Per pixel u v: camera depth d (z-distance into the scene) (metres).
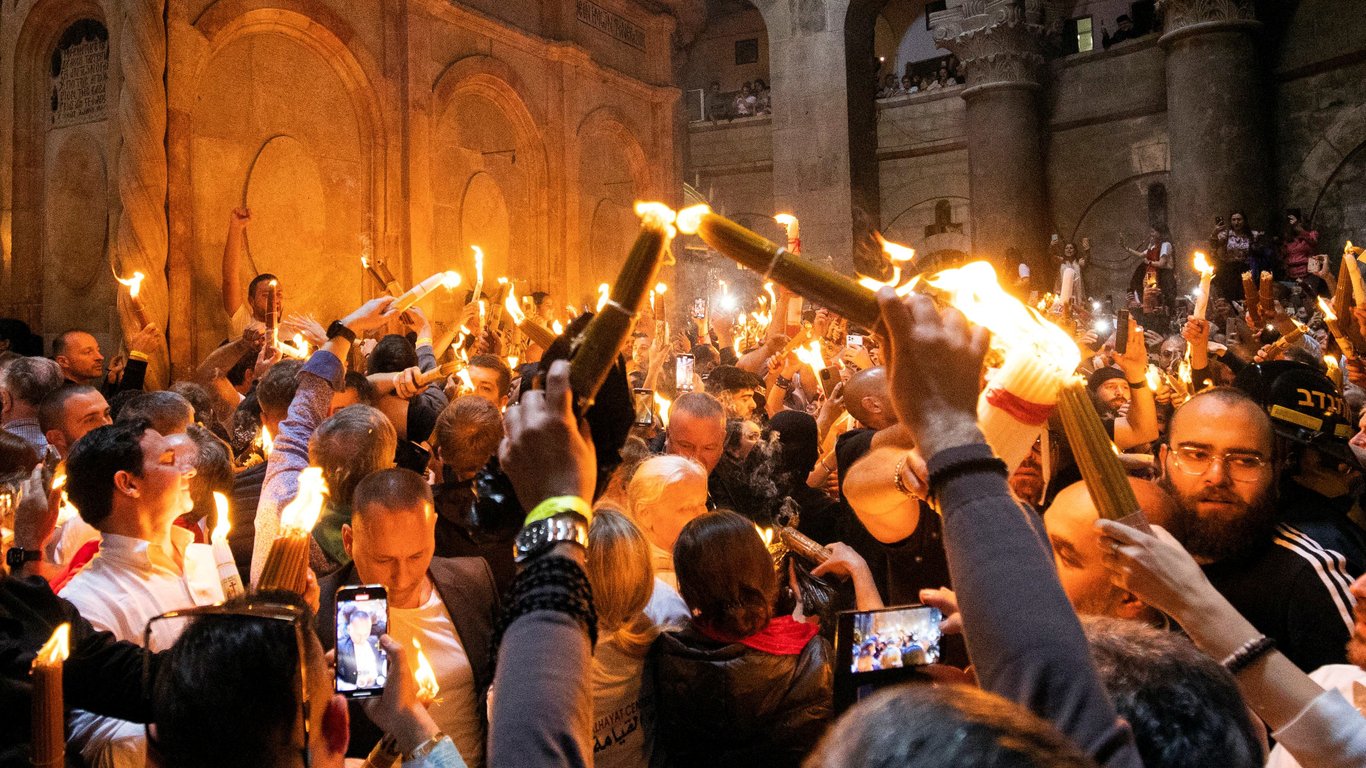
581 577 1.04
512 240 15.30
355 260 12.83
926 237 24.44
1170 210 20.36
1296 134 20.19
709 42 28.72
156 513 2.75
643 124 18.06
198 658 1.49
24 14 11.24
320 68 12.51
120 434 2.72
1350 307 4.61
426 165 13.52
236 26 11.35
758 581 2.41
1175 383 5.95
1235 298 18.58
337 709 1.64
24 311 11.24
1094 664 0.95
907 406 1.02
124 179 10.23
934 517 2.43
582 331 1.09
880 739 0.72
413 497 2.67
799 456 4.81
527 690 0.99
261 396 4.14
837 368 6.38
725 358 9.98
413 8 13.41
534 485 1.05
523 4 15.52
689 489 3.16
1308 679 1.33
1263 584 2.32
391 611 2.72
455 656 2.75
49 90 11.31
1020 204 22.48
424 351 6.32
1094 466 1.32
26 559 2.54
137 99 10.26
